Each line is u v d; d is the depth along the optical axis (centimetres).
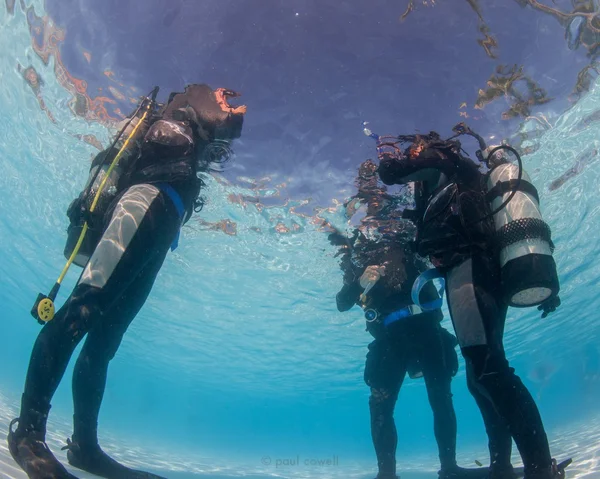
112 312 380
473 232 313
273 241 1078
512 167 326
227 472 955
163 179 349
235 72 673
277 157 790
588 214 1077
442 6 593
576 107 707
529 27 607
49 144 922
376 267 655
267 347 2044
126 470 361
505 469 363
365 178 786
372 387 635
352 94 686
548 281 280
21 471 298
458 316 300
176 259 1252
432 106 688
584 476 427
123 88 712
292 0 606
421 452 2972
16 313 2925
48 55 715
